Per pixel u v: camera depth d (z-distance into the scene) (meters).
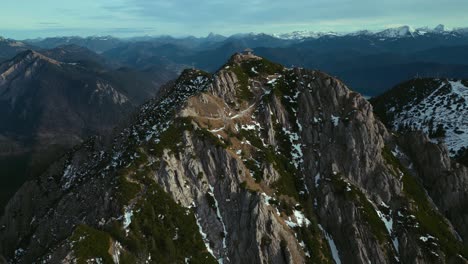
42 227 123.88
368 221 115.50
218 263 105.38
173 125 125.81
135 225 101.56
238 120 138.25
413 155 145.38
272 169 123.56
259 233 106.25
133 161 115.44
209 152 120.38
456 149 180.00
